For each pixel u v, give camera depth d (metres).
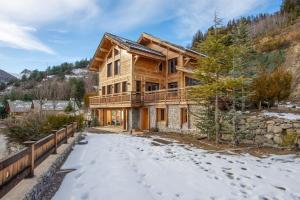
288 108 14.95
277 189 5.78
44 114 15.54
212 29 13.59
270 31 46.69
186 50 21.06
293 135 10.74
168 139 14.08
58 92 58.06
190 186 5.86
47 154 7.09
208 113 13.55
